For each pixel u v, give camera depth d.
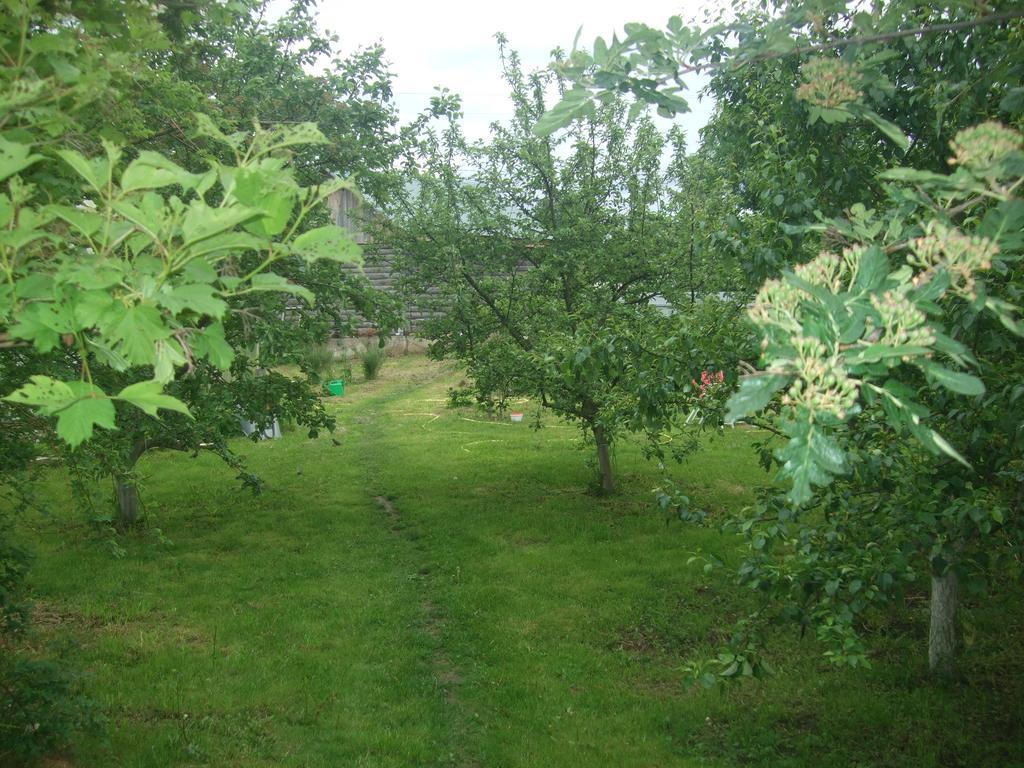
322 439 16.97
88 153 2.53
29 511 10.56
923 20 4.35
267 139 1.74
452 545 10.20
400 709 6.23
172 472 14.02
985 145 1.76
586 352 5.36
